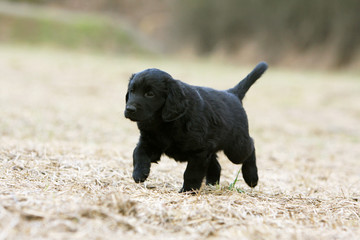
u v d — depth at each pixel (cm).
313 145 1488
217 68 4172
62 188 635
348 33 5047
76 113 1725
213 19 6575
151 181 788
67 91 2322
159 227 494
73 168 802
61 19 6025
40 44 5331
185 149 663
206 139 668
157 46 6644
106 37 5856
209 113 675
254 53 6016
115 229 466
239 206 603
